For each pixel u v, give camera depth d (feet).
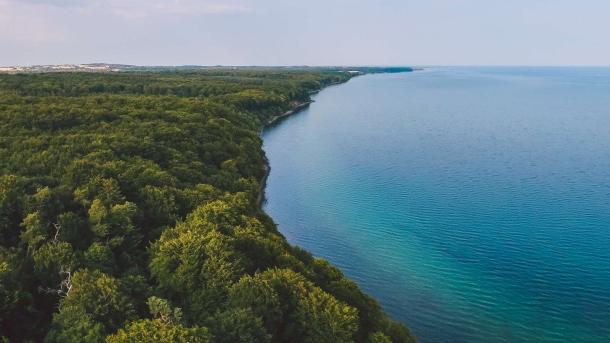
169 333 95.09
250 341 102.94
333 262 202.59
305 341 115.24
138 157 212.64
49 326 111.14
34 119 266.36
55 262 124.06
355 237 228.02
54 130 259.80
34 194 157.58
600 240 218.59
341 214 258.37
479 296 174.09
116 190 163.02
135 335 95.20
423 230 234.17
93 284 111.96
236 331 104.22
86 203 154.92
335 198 285.23
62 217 143.02
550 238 221.66
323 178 328.49
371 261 203.00
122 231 144.97
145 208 165.27
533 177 321.73
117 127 270.26
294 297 122.31
